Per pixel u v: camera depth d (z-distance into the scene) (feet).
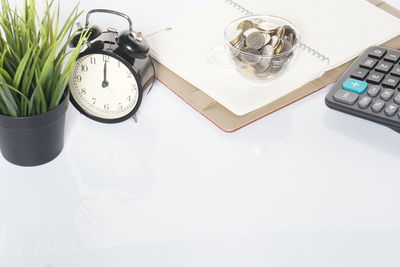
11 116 2.29
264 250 2.17
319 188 2.37
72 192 2.36
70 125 2.64
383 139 2.58
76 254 2.15
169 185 2.38
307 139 2.57
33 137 2.35
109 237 2.20
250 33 2.67
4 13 2.40
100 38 2.55
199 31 3.04
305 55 2.87
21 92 2.28
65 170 2.45
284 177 2.41
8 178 2.41
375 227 2.23
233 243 2.19
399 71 2.69
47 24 2.43
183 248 2.17
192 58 2.85
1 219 2.26
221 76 2.75
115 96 2.58
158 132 2.61
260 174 2.42
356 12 3.19
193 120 2.67
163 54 2.86
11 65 2.36
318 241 2.19
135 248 2.17
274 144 2.55
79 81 2.57
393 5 3.43
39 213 2.28
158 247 2.18
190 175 2.42
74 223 2.25
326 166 2.45
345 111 2.58
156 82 2.84
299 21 3.11
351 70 2.73
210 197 2.34
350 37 3.01
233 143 2.56
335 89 2.65
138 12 3.23
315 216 2.27
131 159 2.49
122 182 2.40
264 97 2.63
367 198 2.33
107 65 2.53
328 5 3.23
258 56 2.60
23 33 2.33
